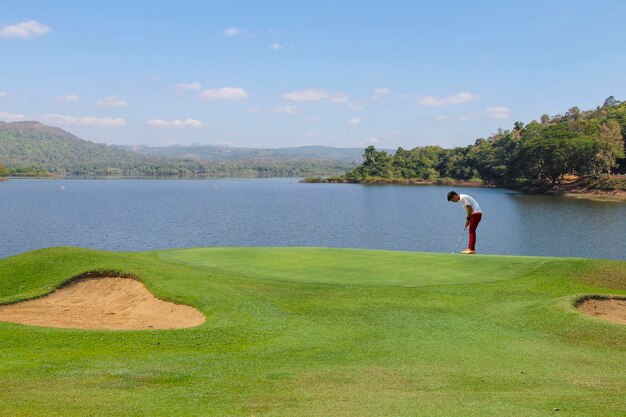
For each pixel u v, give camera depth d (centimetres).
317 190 19862
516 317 1275
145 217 8981
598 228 6719
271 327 1212
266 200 13875
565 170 14000
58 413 691
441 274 1723
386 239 6072
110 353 1033
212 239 6091
